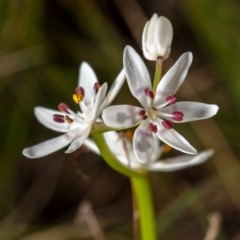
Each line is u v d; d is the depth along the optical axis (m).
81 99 0.27
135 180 0.27
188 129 0.35
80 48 0.36
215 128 0.35
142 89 0.26
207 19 0.34
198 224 0.36
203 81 0.36
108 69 0.36
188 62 0.26
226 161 0.35
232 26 0.34
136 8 0.36
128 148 0.28
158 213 0.36
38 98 0.36
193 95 0.36
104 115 0.26
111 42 0.36
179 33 0.38
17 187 0.38
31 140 0.36
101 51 0.36
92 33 0.36
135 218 0.29
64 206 0.38
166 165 0.28
